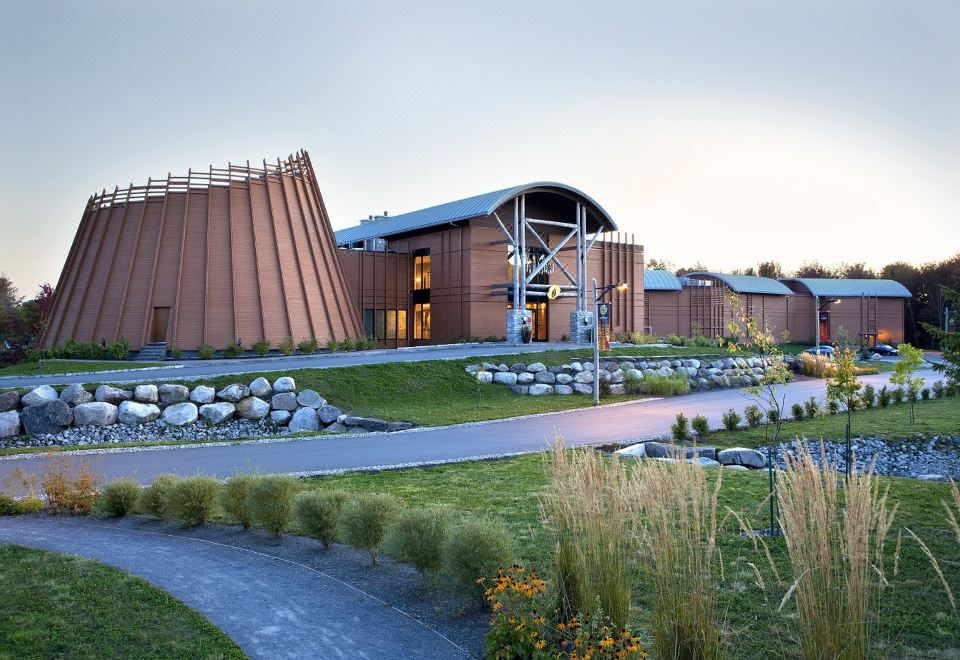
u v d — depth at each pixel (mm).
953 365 15984
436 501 10961
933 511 9562
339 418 23156
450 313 45406
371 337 46844
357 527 8180
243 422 23641
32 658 5367
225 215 36000
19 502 10836
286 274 37219
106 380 24453
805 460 3828
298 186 39312
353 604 6828
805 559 3768
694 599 4320
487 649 5070
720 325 67312
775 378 12336
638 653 4355
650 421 22938
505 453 16203
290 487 9594
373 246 49656
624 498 5000
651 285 66125
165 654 5520
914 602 6242
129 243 35375
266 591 7188
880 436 20172
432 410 24719
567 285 46812
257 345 34094
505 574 5668
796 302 75062
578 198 45688
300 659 5566
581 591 5316
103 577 7352
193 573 7754
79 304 35750
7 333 43281
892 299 76188
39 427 20797
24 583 7113
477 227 44250
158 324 34688
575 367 32750
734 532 8656
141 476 13484
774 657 5219
